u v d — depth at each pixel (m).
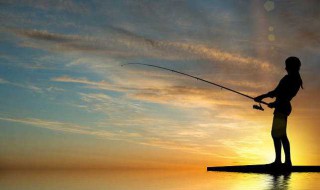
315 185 5.00
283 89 8.26
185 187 5.36
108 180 8.07
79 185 6.65
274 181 5.79
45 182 7.75
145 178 8.49
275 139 8.31
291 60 8.31
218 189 4.75
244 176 7.24
